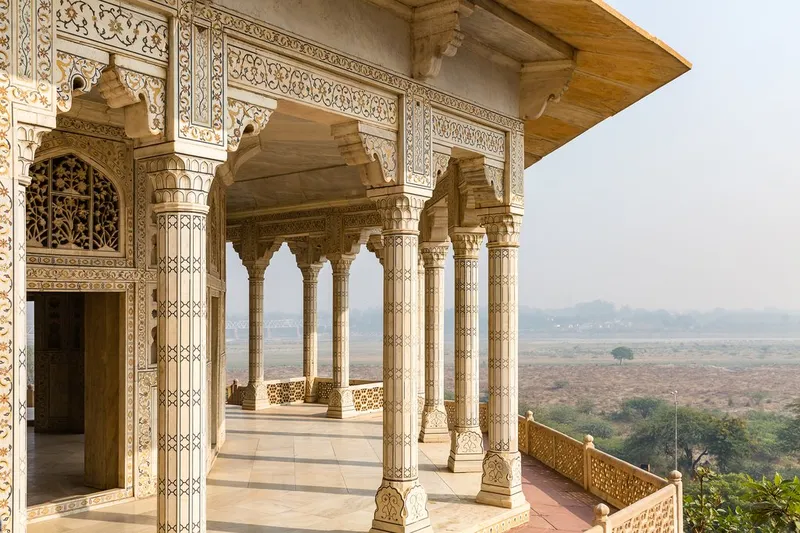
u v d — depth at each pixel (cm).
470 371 1009
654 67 834
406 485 677
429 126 712
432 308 1220
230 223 1648
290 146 1119
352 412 1468
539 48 783
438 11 666
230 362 10012
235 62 529
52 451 1076
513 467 813
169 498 489
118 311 800
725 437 3828
